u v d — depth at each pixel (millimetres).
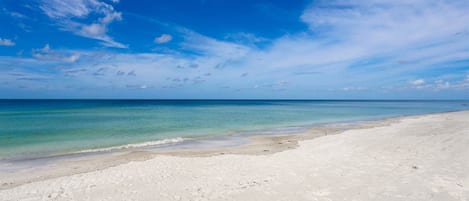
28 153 13484
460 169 7992
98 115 38188
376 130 19469
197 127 24844
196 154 12953
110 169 9680
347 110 60062
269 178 7883
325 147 13047
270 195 6477
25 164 11289
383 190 6570
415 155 10086
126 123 27625
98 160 11852
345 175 7902
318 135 19250
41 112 43688
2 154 13258
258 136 19188
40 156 12812
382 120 31266
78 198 6688
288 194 6504
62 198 6727
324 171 8430
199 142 16797
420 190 6480
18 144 15836
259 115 41688
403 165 8742
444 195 6152
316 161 9922
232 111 53281
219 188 7125
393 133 17094
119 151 14016
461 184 6770
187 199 6391
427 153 10289
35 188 7629
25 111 46312
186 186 7398
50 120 29859
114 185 7691
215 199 6328
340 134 18000
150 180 8117
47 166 10930
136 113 43719
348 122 29516
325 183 7242
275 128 24203
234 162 10344
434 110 58219
